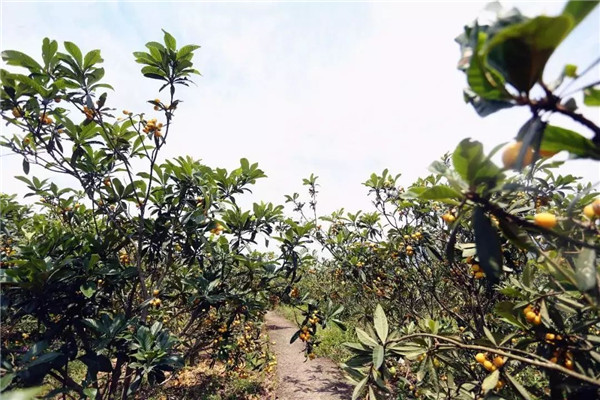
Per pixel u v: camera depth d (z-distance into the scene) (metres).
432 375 2.03
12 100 2.44
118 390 3.95
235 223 3.86
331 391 5.56
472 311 3.34
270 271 3.97
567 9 0.74
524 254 2.34
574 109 0.87
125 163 2.97
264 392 5.53
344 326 3.97
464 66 1.01
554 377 1.50
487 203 1.18
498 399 1.56
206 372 6.16
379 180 4.78
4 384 1.55
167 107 2.94
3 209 3.27
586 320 1.68
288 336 9.65
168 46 2.91
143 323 2.75
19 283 2.15
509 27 0.75
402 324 4.57
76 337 3.02
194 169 3.51
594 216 1.12
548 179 3.01
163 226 3.27
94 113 2.75
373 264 5.25
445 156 4.08
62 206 3.62
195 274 4.06
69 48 2.62
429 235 3.86
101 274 2.59
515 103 0.91
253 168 3.85
